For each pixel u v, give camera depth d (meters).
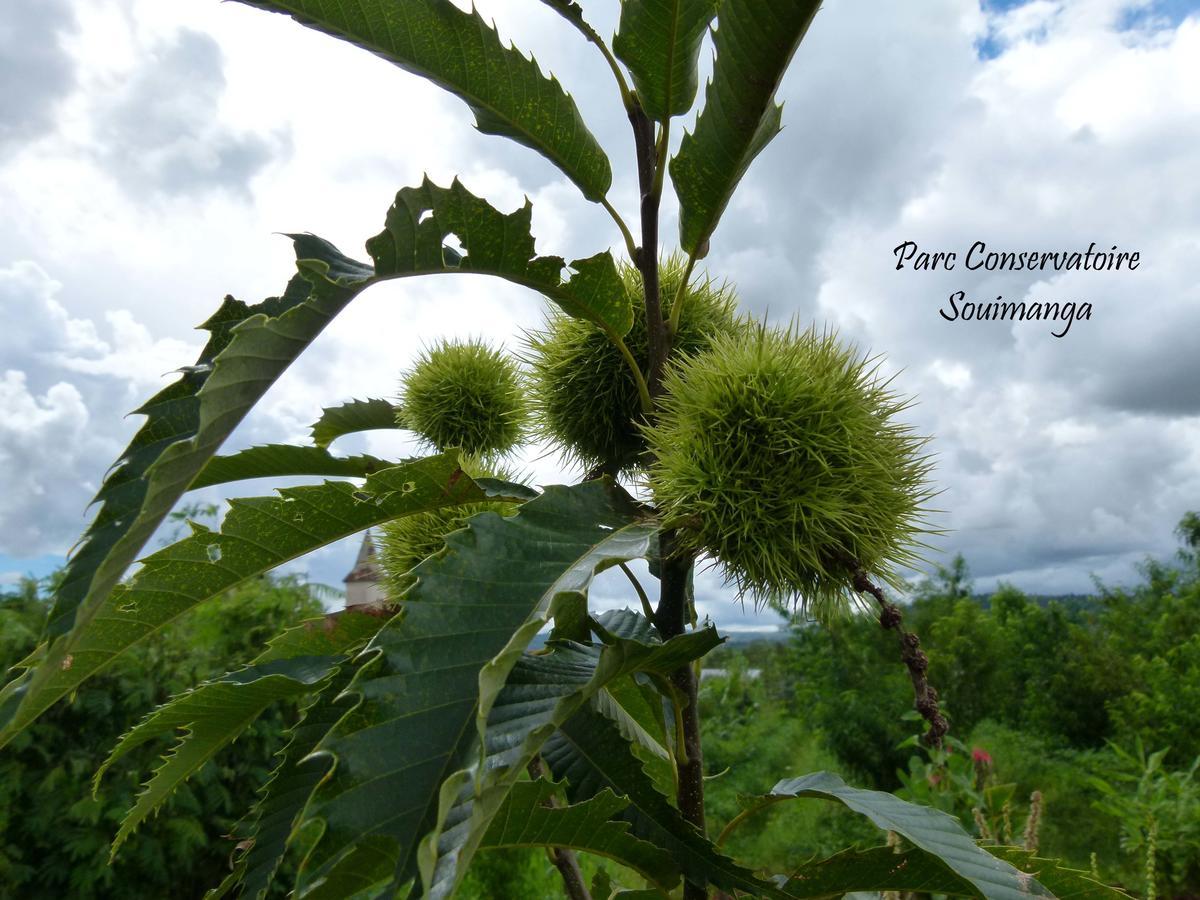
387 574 0.30
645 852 0.18
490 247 0.18
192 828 0.74
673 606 0.20
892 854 0.19
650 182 0.20
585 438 0.27
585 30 0.20
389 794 0.12
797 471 0.19
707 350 0.25
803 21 0.17
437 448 0.33
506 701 0.14
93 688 0.75
